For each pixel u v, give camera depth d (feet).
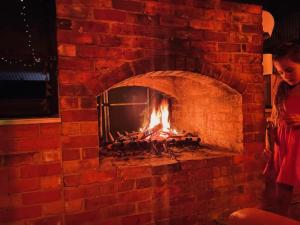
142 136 10.16
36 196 6.81
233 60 8.70
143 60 7.64
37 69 7.34
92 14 7.16
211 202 8.50
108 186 7.39
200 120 10.79
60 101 6.93
